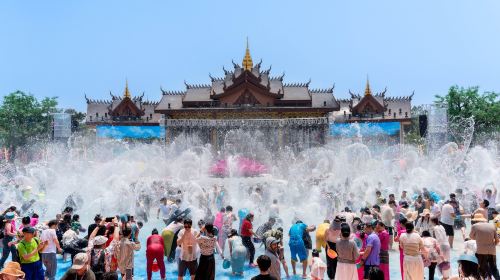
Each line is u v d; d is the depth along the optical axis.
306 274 14.50
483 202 17.55
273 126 67.06
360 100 69.50
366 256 11.03
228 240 15.17
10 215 15.00
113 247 11.95
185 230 12.37
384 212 18.14
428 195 21.36
